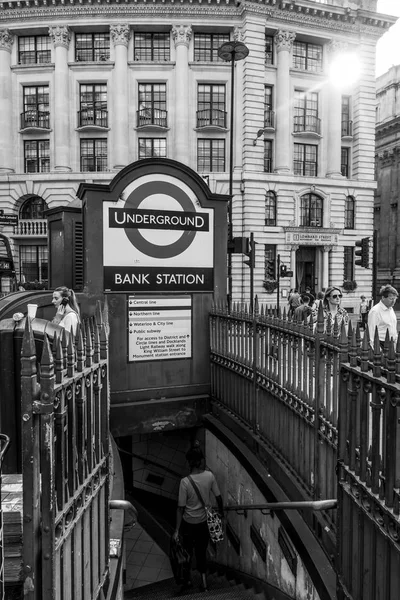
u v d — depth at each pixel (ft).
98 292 21.53
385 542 8.16
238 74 105.91
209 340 24.11
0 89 106.63
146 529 25.61
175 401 23.25
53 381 5.91
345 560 10.14
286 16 106.83
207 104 108.37
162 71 106.32
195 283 23.56
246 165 105.60
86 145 108.27
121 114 105.40
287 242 109.70
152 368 22.97
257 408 18.84
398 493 7.61
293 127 112.88
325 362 12.73
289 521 14.02
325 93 114.73
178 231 22.93
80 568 7.57
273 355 17.07
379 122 161.58
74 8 102.58
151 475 27.37
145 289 22.47
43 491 5.97
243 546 19.39
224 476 21.39
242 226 107.14
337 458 10.71
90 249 21.26
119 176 21.43
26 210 110.52
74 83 106.52
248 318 19.58
